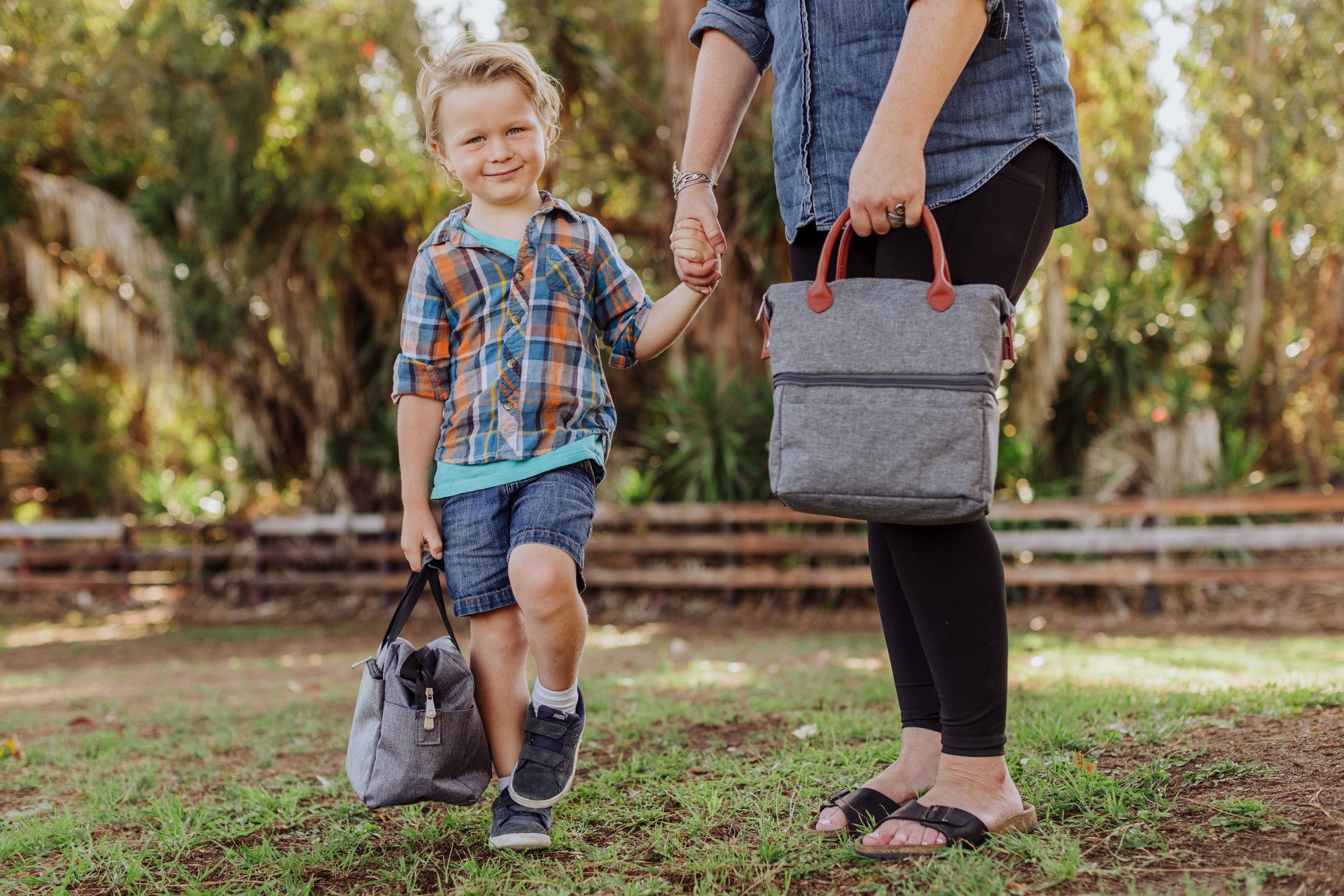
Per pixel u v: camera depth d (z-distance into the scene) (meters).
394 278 9.80
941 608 1.74
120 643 7.88
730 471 8.22
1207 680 3.43
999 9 1.68
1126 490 7.73
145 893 1.83
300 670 5.80
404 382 2.02
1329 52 7.86
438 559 2.00
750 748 2.67
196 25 8.73
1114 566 7.02
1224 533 6.86
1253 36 8.00
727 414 8.45
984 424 1.58
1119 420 8.12
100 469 12.34
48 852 2.10
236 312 9.40
